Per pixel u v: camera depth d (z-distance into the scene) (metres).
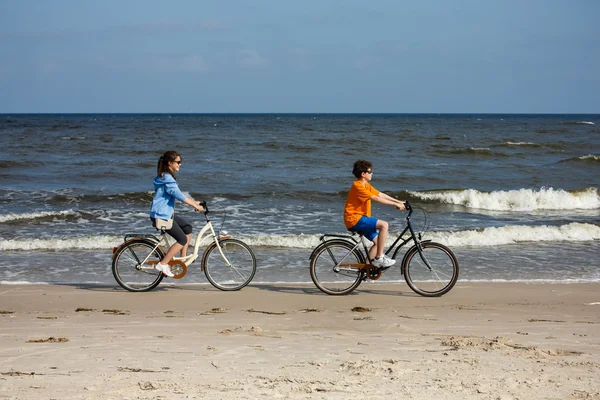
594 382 3.95
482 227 14.52
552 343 5.31
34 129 62.94
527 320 6.55
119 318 6.69
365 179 7.93
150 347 5.13
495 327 6.13
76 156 31.55
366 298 7.97
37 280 9.32
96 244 12.00
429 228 14.27
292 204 17.92
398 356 4.77
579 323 6.36
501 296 8.05
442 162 30.77
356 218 7.93
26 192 19.70
